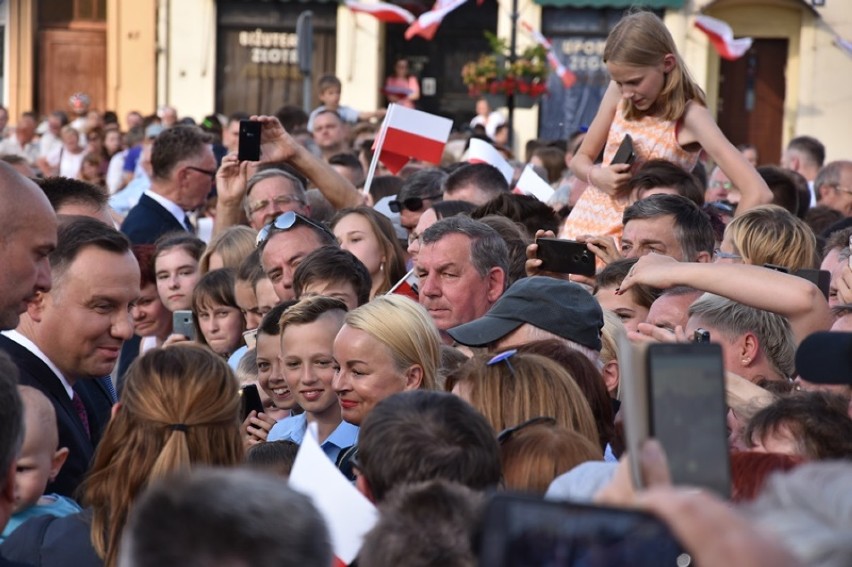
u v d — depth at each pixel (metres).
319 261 14.61
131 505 9.18
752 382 11.77
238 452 9.67
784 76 62.03
